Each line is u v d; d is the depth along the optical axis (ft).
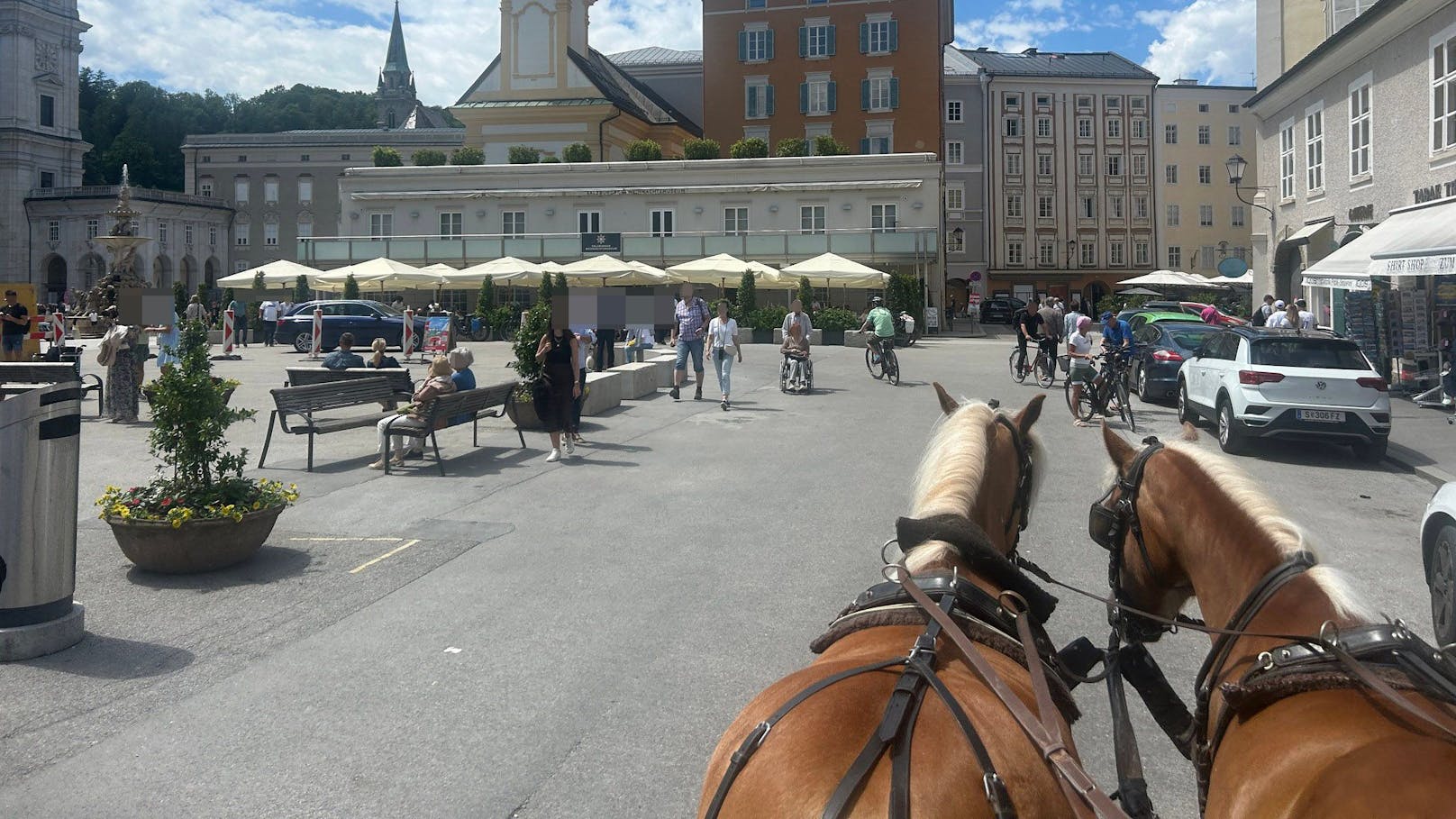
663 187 151.53
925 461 10.30
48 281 272.10
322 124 404.77
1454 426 50.42
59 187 282.15
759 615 21.39
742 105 190.49
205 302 143.84
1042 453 11.10
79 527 29.01
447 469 38.70
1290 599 8.15
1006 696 6.65
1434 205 66.08
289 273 126.41
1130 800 9.03
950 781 5.97
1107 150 260.83
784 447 44.78
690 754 14.83
